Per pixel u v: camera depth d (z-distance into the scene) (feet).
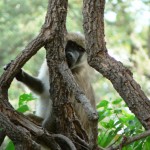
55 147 21.09
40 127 21.06
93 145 17.65
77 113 26.61
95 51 19.20
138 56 78.28
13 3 72.38
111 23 85.30
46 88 28.71
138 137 17.94
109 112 25.16
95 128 17.22
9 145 22.47
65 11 20.24
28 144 18.67
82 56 29.96
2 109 19.97
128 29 86.48
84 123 27.17
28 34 70.08
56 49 20.29
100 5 19.33
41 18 70.33
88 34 19.31
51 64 20.52
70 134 22.33
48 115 25.62
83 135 23.00
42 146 21.57
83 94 18.69
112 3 86.58
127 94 18.57
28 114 26.86
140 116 18.42
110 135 23.88
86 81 29.53
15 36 69.87
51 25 20.26
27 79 27.94
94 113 17.22
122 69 18.90
